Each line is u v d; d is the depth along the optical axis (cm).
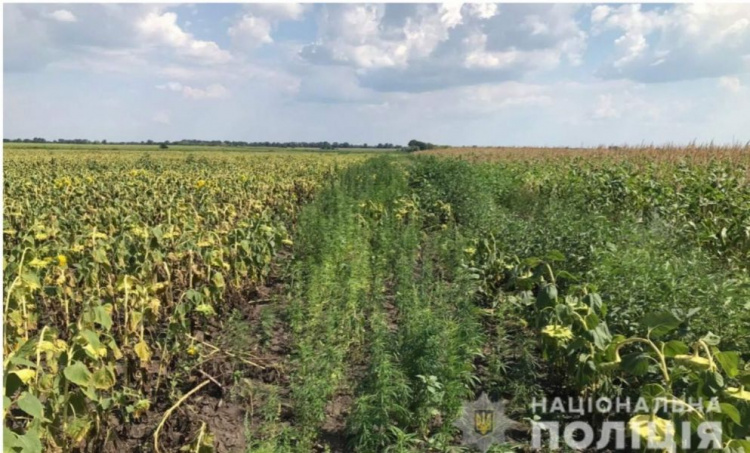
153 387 520
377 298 741
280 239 886
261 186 1584
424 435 436
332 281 782
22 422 425
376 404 434
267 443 403
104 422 427
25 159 3559
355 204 1374
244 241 780
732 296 545
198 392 518
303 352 529
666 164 1923
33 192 1491
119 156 4353
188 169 2819
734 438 294
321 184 1894
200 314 661
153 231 696
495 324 672
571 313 435
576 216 1089
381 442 413
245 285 810
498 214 1202
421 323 555
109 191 1526
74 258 720
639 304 557
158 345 547
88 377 356
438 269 948
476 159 3378
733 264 816
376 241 1110
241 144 11900
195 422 455
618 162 2141
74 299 654
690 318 504
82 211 1138
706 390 307
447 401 442
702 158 2136
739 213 998
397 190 1770
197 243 732
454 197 1560
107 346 442
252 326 693
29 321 545
